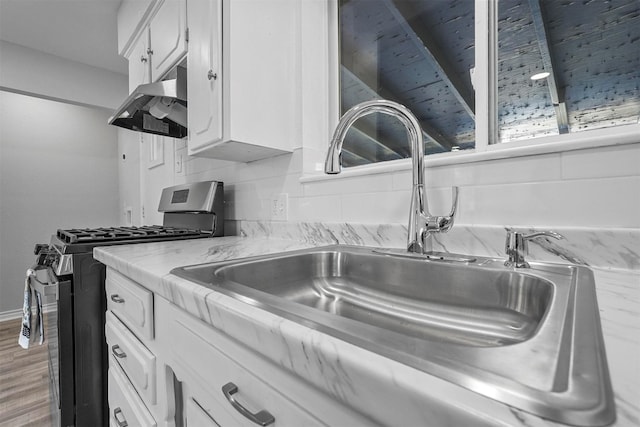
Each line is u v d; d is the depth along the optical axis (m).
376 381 0.25
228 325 0.42
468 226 0.79
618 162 0.62
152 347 0.71
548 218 0.70
